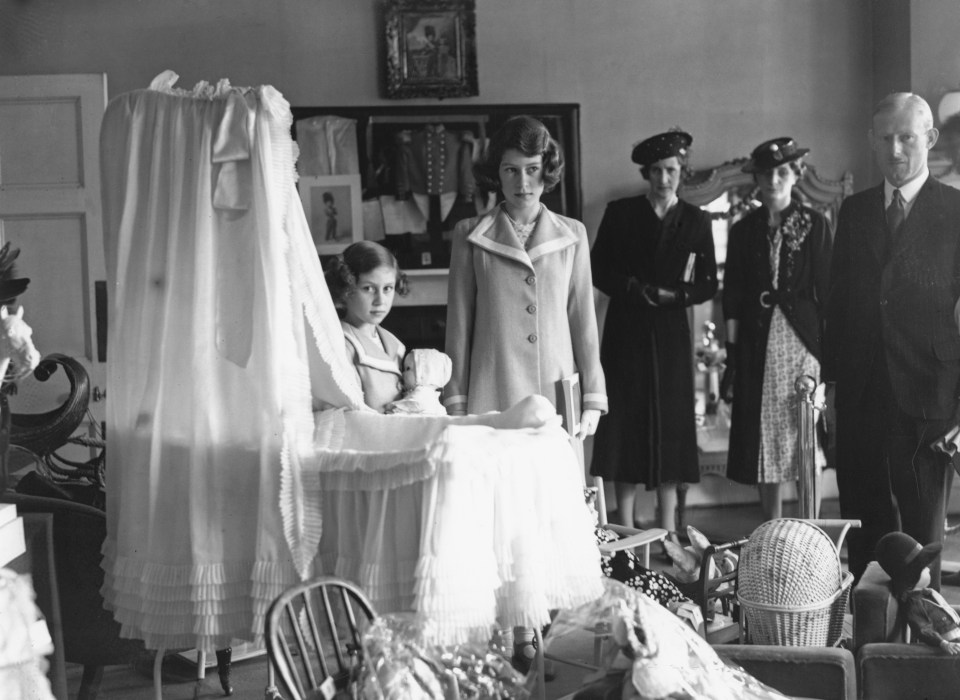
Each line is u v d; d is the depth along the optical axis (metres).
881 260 4.67
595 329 4.12
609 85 6.64
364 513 2.96
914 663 2.91
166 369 3.10
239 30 6.33
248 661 4.26
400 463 2.85
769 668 2.84
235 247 3.11
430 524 2.79
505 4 6.52
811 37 6.77
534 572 2.92
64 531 3.36
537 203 4.12
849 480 4.79
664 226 5.98
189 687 3.95
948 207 4.60
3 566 2.76
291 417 3.02
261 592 2.94
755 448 5.93
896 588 3.24
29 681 2.56
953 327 4.54
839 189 6.74
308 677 2.34
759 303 5.94
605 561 3.94
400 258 6.37
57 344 5.96
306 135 6.34
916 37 6.18
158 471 3.06
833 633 3.42
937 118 6.05
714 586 3.84
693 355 6.52
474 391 4.02
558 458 3.05
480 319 4.04
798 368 5.86
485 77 6.52
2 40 6.16
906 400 4.58
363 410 3.43
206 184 3.10
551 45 6.57
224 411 3.04
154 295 3.16
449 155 6.39
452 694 2.33
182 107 3.15
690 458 5.97
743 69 6.73
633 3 6.63
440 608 2.73
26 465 4.41
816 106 6.79
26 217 5.96
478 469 2.83
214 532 3.00
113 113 3.26
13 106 5.98
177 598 3.00
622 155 6.66
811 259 5.90
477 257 4.05
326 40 6.38
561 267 4.05
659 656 2.37
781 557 3.35
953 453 4.50
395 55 6.34
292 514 2.95
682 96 6.70
